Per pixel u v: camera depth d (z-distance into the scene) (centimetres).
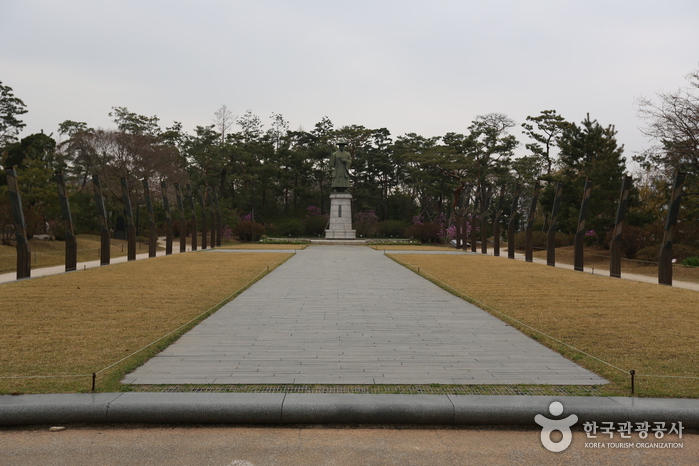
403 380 780
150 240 3238
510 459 569
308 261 3022
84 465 547
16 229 1995
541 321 1214
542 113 6400
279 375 802
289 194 8875
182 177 6475
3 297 1498
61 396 673
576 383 767
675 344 994
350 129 7494
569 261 3641
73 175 6172
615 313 1315
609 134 4134
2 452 573
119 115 6931
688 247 3083
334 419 646
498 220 3781
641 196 4109
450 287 1819
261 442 600
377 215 8331
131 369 817
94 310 1309
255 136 7631
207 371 820
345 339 1057
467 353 950
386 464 554
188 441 602
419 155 6931
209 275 2111
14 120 6656
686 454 589
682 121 3122
